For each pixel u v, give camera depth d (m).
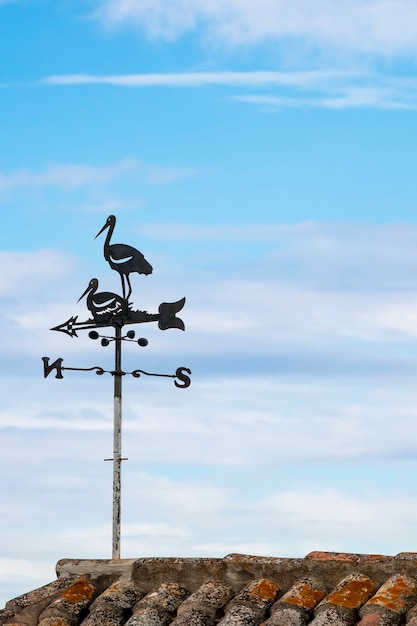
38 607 10.20
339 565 9.60
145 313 11.02
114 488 10.64
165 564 10.20
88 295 11.09
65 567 10.55
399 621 8.91
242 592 9.70
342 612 9.08
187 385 11.02
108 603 9.98
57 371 11.07
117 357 10.91
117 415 10.78
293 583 9.73
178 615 9.65
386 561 9.48
